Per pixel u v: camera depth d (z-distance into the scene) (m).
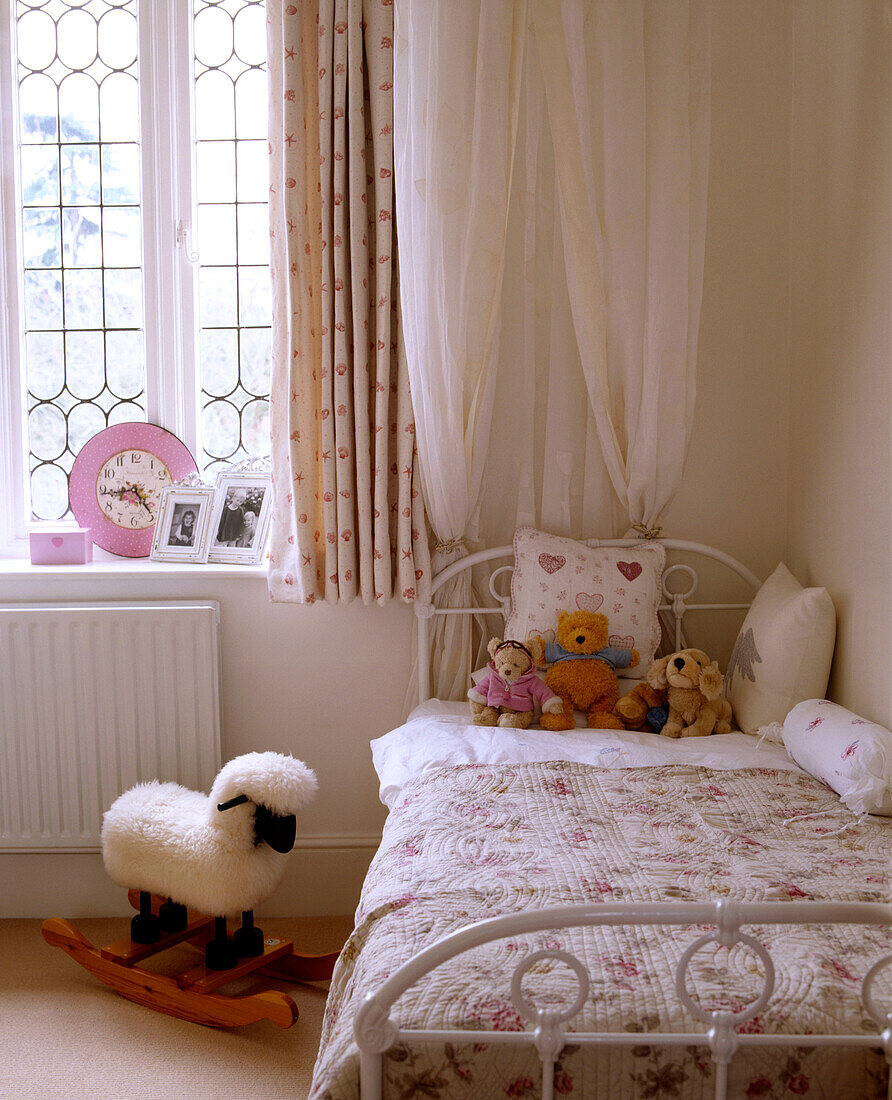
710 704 2.31
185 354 2.80
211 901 2.12
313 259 2.54
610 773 1.99
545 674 2.44
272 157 2.52
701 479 2.68
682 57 2.43
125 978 2.25
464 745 2.17
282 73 2.48
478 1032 1.12
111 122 2.78
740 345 2.65
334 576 2.52
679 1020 1.13
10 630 2.53
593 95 2.46
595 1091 1.14
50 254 2.81
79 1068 1.99
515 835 1.66
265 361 2.82
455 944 1.09
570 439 2.63
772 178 2.61
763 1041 1.10
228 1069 1.99
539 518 2.67
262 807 2.10
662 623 2.66
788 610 2.30
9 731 2.56
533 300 2.56
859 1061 1.14
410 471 2.51
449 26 2.34
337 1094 1.15
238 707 2.69
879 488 2.11
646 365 2.50
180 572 2.62
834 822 1.73
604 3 2.40
